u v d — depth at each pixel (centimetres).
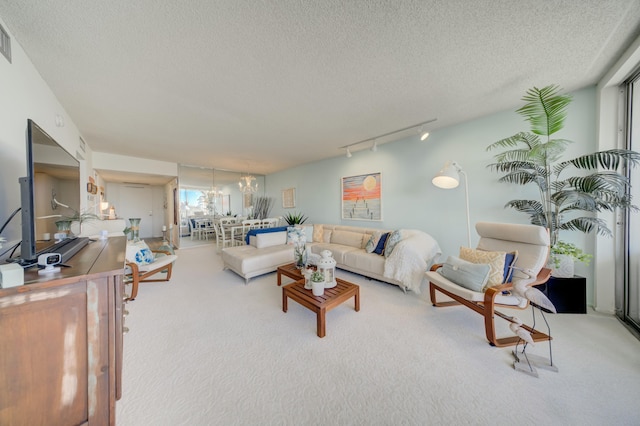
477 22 136
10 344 80
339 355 161
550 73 193
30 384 84
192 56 166
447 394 128
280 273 295
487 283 192
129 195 721
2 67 133
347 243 403
